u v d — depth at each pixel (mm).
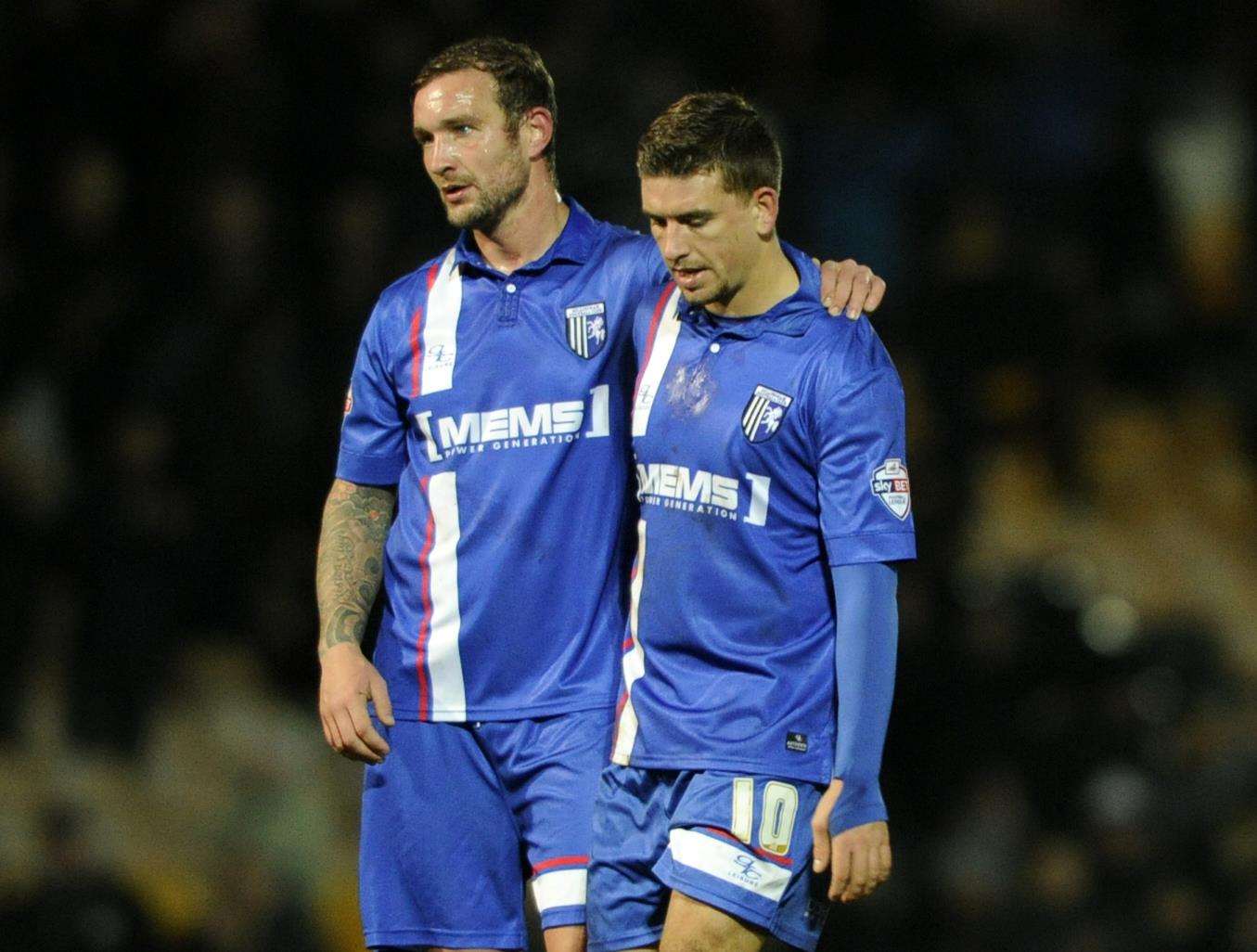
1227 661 38438
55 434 34750
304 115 37094
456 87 15688
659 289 15805
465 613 16078
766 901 15031
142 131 37969
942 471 36906
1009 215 42406
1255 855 33656
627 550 16219
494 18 37438
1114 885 33188
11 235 36875
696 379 15297
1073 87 45312
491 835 16344
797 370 15055
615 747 15672
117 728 31906
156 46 38188
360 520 16609
